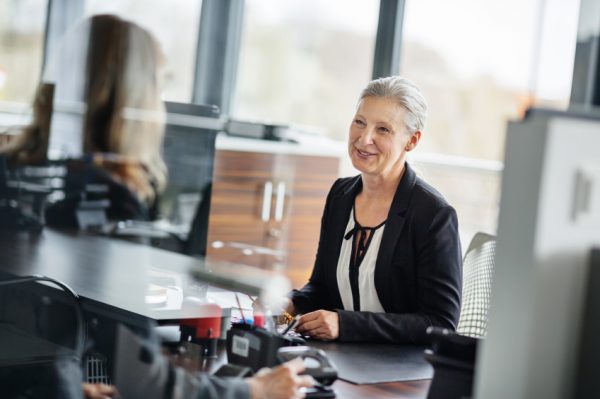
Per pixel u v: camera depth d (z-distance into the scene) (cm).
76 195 473
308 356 237
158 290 304
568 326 200
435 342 221
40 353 257
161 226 504
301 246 649
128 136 491
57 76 479
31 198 462
